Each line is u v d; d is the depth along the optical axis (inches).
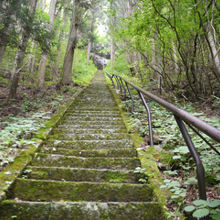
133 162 91.8
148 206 60.8
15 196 69.1
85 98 271.9
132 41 224.7
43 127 139.3
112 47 735.1
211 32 136.8
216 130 36.8
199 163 47.5
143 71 265.9
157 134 119.9
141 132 129.0
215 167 69.4
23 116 197.2
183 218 53.0
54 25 384.8
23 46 237.3
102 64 1337.4
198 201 43.4
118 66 432.8
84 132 137.7
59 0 517.3
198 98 181.8
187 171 80.1
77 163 93.7
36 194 70.3
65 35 515.5
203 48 173.6
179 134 106.3
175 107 57.1
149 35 198.4
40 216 58.8
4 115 202.8
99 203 61.7
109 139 126.3
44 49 287.3
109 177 82.7
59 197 70.1
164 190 66.8
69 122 162.9
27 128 126.5
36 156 95.3
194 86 186.7
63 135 127.5
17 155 94.2
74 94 285.7
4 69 253.1
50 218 58.6
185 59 172.1
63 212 59.5
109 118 171.0
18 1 211.9
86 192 71.3
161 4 152.8
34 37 256.8
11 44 223.3
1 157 86.7
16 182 72.4
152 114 161.5
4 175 74.4
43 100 277.4
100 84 464.1
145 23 173.2
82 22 414.3
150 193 69.9
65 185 72.6
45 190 71.4
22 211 59.4
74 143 115.3
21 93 313.0
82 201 65.1
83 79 514.3
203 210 42.0
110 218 59.2
